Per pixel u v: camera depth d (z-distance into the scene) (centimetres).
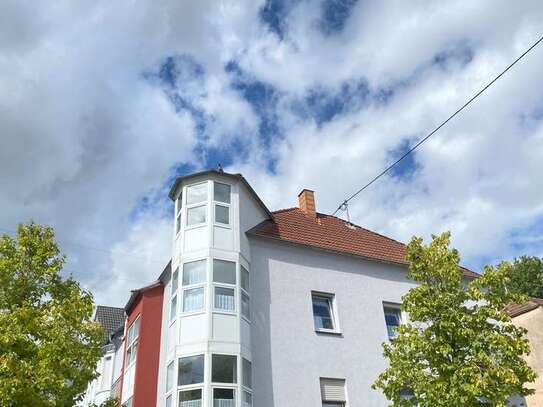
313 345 1753
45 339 1148
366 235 2316
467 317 1285
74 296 1255
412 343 1300
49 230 1353
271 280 1802
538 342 2342
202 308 1587
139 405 1752
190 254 1702
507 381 1179
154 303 1958
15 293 1223
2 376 1062
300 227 2106
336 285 1934
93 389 2614
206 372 1471
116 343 2555
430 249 1428
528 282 4034
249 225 1898
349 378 1759
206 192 1809
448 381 1237
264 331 1689
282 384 1627
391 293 2050
